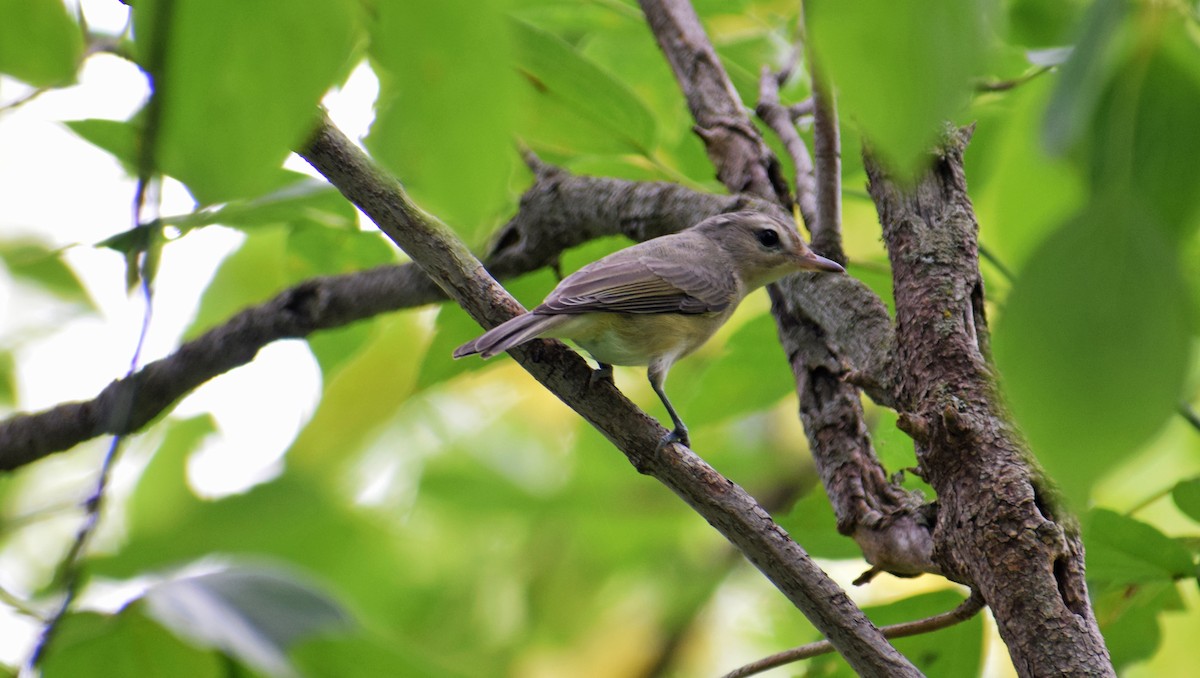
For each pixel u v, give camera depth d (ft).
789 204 29.63
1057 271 9.64
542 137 30.12
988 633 25.05
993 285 26.81
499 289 24.04
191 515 47.75
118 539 46.83
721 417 34.73
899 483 23.53
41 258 39.04
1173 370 9.29
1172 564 22.85
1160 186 10.94
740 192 29.25
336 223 33.60
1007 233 18.03
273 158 11.49
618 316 33.37
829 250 25.52
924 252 20.70
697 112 30.94
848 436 23.99
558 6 35.63
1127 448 9.32
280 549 48.80
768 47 37.04
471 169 11.72
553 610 55.47
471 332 32.65
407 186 15.69
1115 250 9.58
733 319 50.24
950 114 8.79
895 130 8.89
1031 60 19.56
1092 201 9.87
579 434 50.85
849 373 21.93
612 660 54.65
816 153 24.67
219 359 31.58
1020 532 18.08
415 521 53.88
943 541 19.48
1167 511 41.57
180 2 10.94
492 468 53.47
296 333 31.73
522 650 53.88
